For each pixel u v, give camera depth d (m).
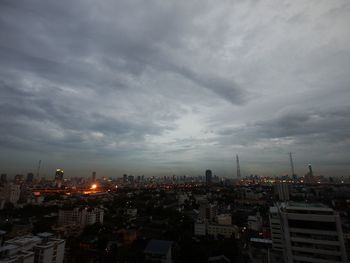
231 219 172.62
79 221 159.38
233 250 108.94
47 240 85.44
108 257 94.81
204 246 115.94
